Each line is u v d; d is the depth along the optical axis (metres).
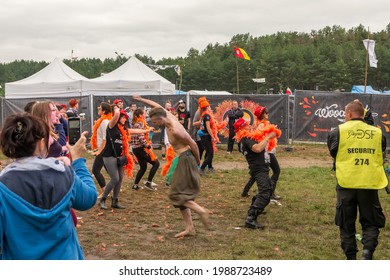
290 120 19.84
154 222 8.00
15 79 167.25
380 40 158.38
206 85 132.25
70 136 6.41
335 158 5.78
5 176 2.50
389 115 18.23
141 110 10.62
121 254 6.28
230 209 8.98
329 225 7.86
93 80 24.53
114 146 8.63
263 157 7.68
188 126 15.31
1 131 2.58
